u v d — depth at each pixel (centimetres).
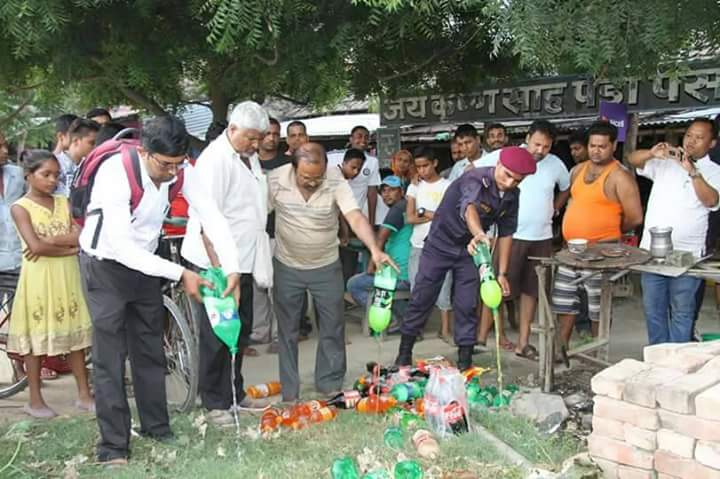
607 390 309
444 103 814
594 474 308
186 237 416
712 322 667
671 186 450
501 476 328
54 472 348
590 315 536
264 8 418
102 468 344
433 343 593
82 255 347
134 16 545
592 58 375
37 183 416
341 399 429
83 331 434
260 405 451
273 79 595
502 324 578
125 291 349
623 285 743
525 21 357
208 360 421
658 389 291
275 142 565
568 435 385
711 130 435
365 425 397
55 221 420
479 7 527
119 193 332
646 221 467
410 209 589
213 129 538
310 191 435
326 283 454
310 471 339
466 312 481
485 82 774
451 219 463
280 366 457
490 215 452
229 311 358
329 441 377
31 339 419
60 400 467
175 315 429
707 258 437
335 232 454
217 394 432
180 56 602
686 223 445
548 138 511
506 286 465
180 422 409
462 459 346
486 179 441
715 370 310
